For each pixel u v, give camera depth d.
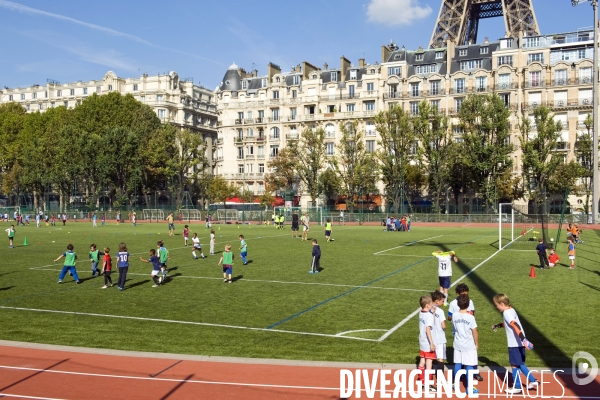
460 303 10.36
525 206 81.94
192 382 10.66
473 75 95.62
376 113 101.50
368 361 12.16
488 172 79.38
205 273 26.81
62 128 92.69
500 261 30.92
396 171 84.00
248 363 11.86
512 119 91.50
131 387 10.41
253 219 82.06
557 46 91.88
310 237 51.16
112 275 26.47
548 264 28.20
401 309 17.97
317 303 19.06
